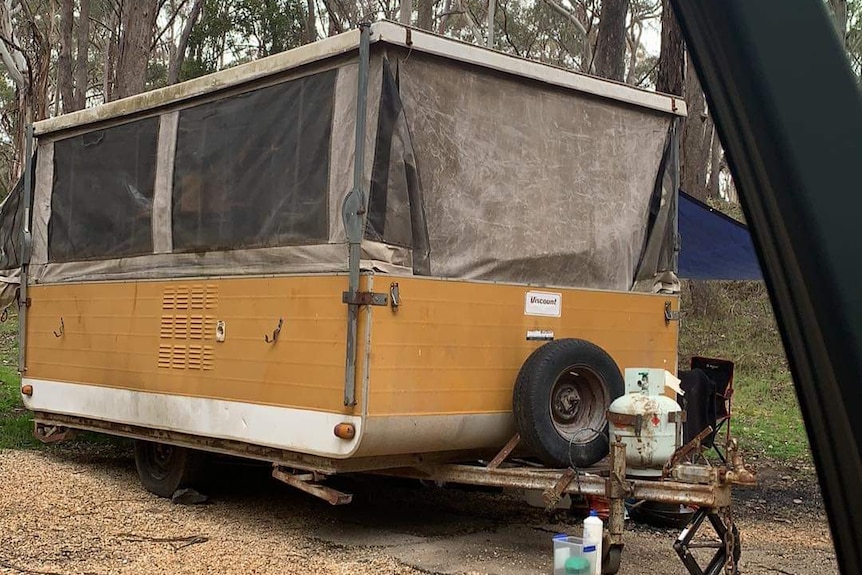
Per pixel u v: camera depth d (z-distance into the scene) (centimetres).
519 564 477
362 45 475
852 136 81
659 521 579
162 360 602
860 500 77
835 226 79
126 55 1336
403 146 478
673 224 613
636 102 585
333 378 477
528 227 536
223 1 2158
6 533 508
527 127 538
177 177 604
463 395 495
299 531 545
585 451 499
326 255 496
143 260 629
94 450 806
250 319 537
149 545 498
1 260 779
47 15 1819
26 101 1375
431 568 466
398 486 685
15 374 1202
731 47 86
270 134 539
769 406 1216
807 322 80
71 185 706
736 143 85
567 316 545
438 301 487
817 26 85
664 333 598
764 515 647
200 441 578
